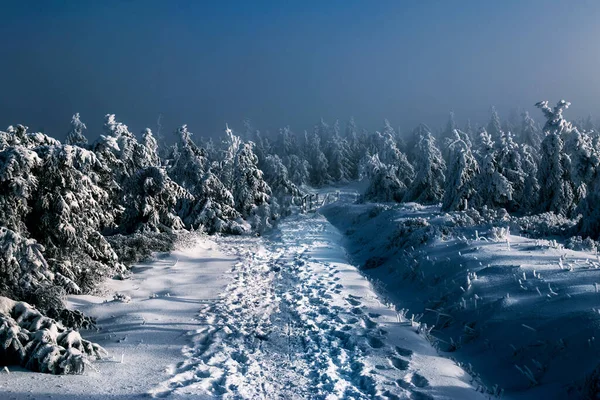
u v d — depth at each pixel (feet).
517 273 35.19
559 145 79.46
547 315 27.35
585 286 29.22
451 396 22.24
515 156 90.48
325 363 26.63
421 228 58.54
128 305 37.42
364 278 50.39
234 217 89.35
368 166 181.27
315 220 106.22
